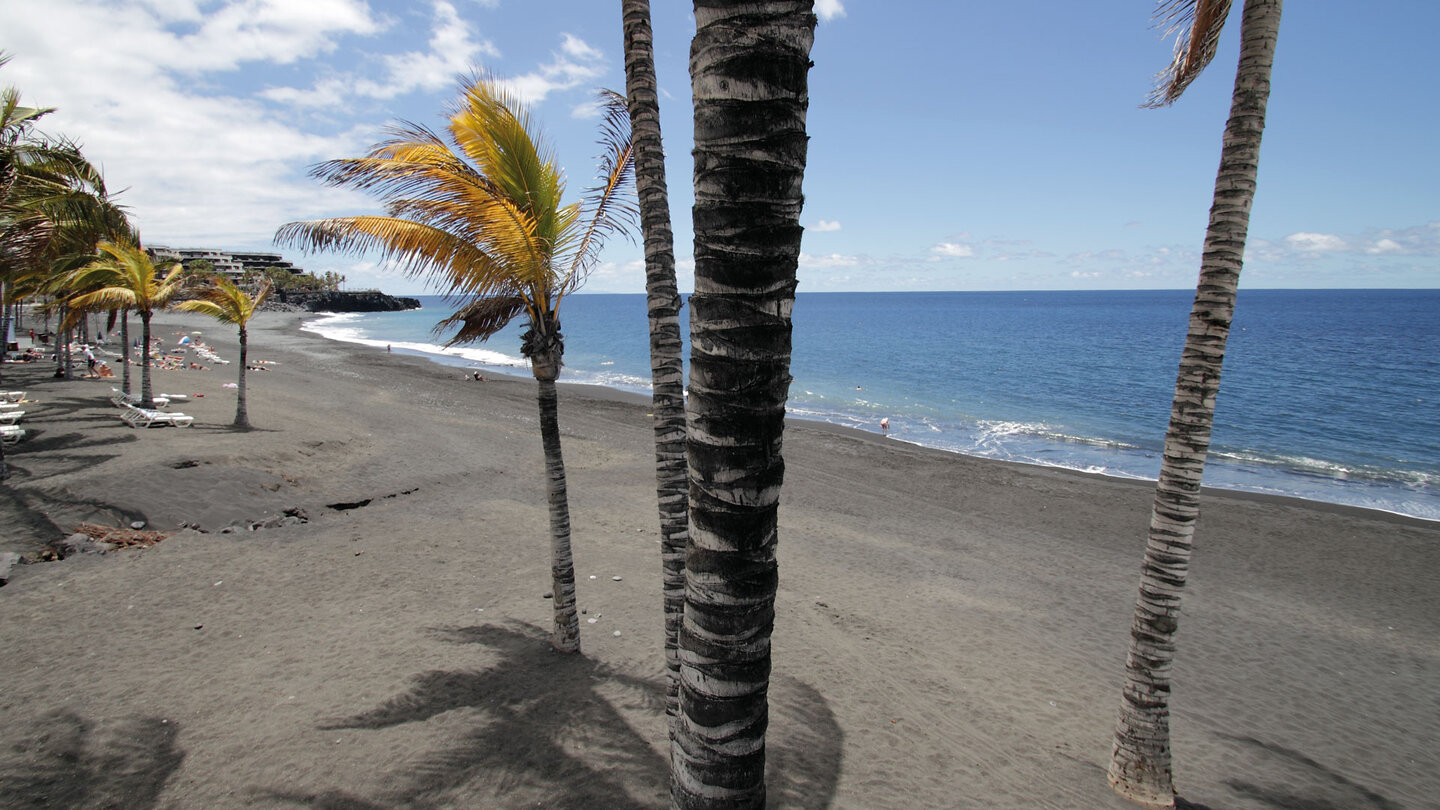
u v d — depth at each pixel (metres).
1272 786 6.12
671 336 5.30
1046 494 16.34
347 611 8.38
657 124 5.15
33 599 8.16
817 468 18.33
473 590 9.28
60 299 18.88
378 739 5.57
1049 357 49.25
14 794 4.75
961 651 8.37
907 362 46.47
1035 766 6.01
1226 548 12.97
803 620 8.88
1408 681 8.38
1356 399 30.02
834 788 5.41
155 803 4.72
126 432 15.75
